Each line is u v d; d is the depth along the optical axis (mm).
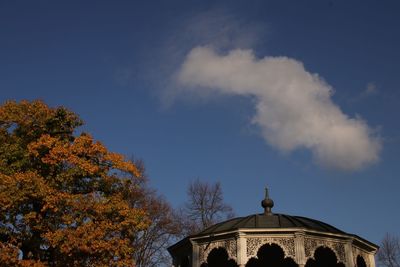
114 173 27703
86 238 23438
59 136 28406
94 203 24797
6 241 24062
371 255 24438
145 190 41312
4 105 27594
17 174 24062
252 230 21422
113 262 24469
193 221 46406
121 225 25250
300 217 24047
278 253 26078
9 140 26703
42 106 28172
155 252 41188
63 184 25531
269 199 24406
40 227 23734
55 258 24078
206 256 22594
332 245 22172
